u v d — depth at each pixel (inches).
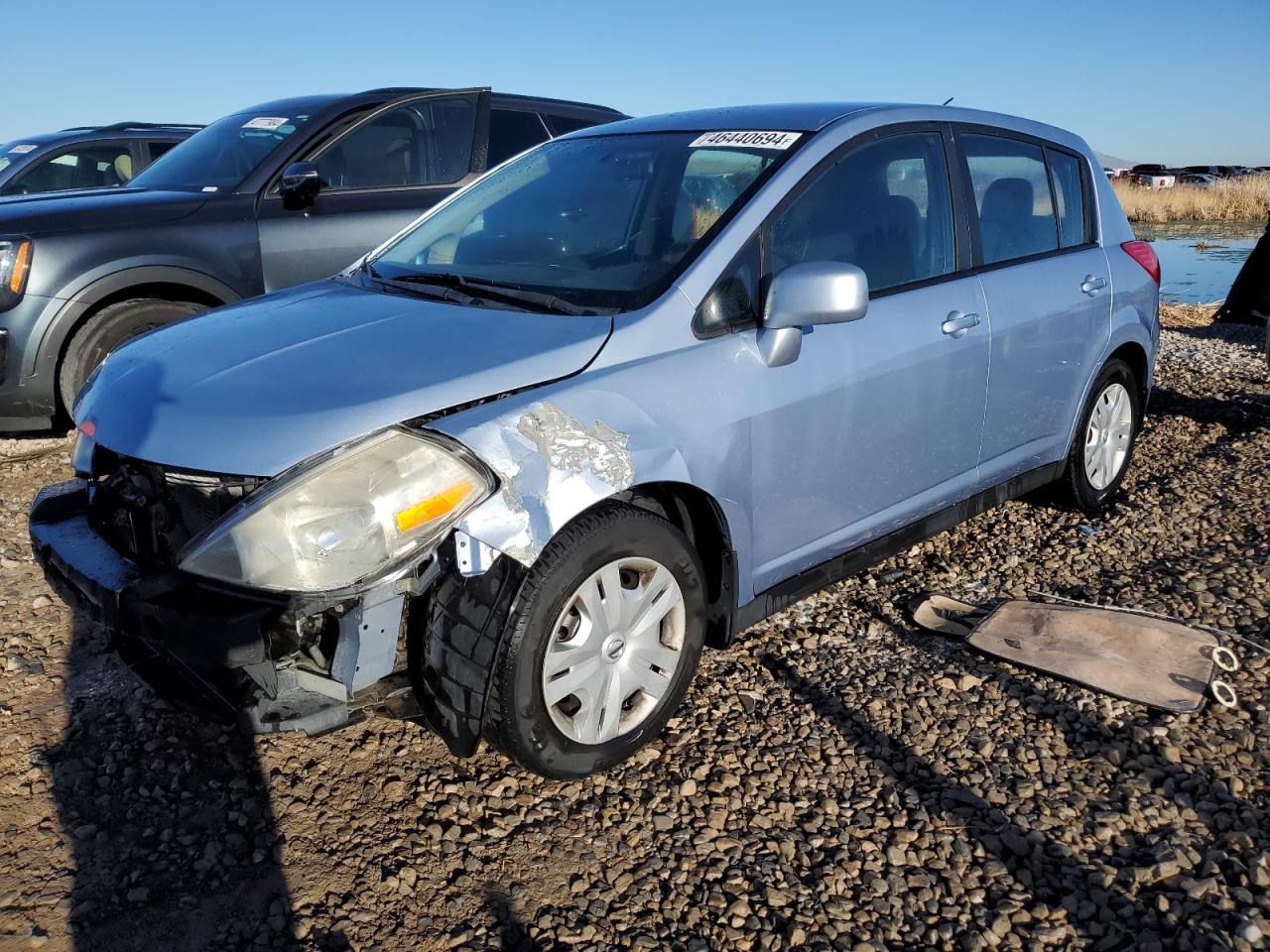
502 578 94.4
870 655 134.9
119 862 96.4
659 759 112.1
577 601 100.7
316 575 88.7
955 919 89.3
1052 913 89.5
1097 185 179.2
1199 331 411.5
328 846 98.5
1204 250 936.9
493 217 140.3
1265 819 100.3
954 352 139.3
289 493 89.4
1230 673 126.7
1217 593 149.9
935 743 114.7
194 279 216.7
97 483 109.6
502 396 99.0
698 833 100.4
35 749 114.0
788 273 112.0
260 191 228.8
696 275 113.6
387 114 248.1
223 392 99.4
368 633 91.6
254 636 87.0
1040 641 133.7
